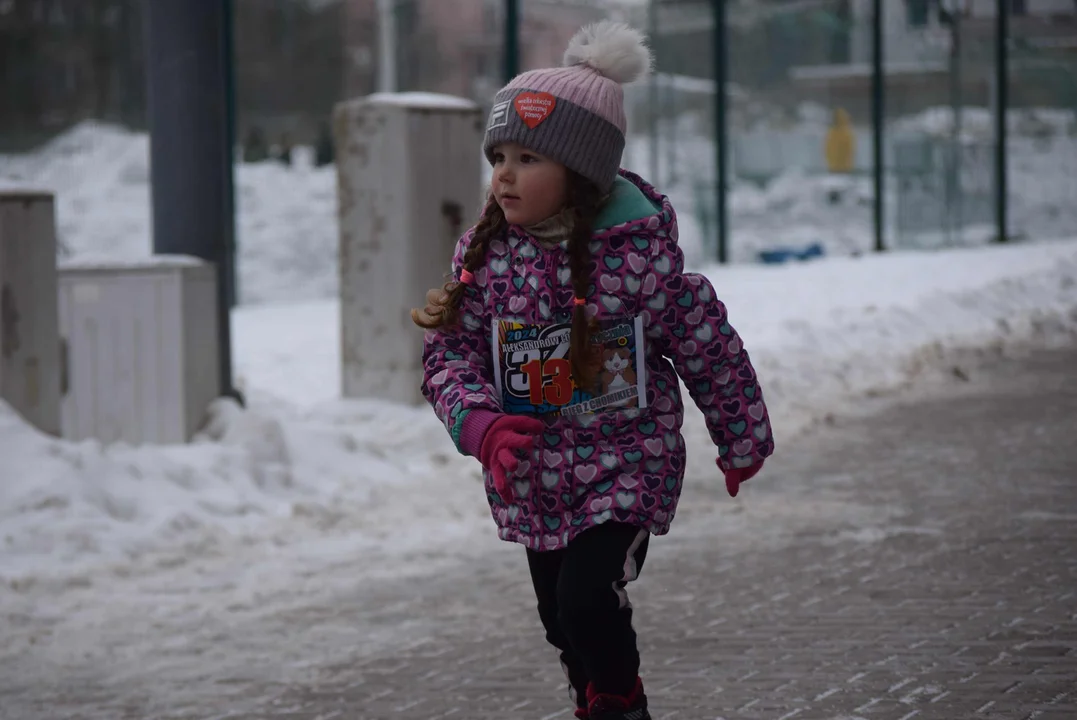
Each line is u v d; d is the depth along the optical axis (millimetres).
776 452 17266
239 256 56000
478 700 8852
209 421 17219
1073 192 77938
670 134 71375
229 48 29812
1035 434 17594
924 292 33969
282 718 8719
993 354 25047
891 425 18844
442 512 14711
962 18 90688
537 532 6430
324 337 29734
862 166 78375
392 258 19984
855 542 12508
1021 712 7785
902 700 8141
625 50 6410
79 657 10273
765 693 8461
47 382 15773
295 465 16297
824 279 37625
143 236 63156
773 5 101125
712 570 11773
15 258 15453
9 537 13078
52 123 104312
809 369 23062
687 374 6516
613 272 6289
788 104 99812
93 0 110375
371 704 8898
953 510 13586
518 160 6324
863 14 97062
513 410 6434
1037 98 91688
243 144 103812
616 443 6391
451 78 128875
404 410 19672
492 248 6469
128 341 16953
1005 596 10383
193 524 14000
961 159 60469
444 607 11266
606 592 6188
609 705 6375
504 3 26922
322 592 11883
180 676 9742
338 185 20297
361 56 129750
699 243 53250
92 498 14047
